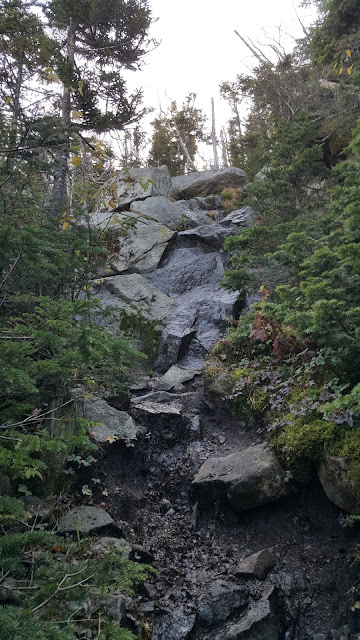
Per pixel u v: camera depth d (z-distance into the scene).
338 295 4.85
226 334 9.25
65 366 3.65
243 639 4.21
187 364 8.86
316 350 6.66
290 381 6.54
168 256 12.03
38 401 5.24
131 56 13.25
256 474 5.52
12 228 3.52
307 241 6.68
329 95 14.64
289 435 5.70
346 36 13.38
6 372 3.10
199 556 5.26
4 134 5.24
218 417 7.38
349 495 4.89
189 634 4.36
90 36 12.70
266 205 11.50
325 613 4.52
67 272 6.25
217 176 17.42
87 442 3.61
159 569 4.98
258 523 5.52
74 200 9.37
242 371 7.50
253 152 20.22
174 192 17.20
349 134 13.05
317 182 13.18
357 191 5.75
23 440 2.91
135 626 4.10
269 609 4.45
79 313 3.90
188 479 6.30
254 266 9.33
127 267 11.45
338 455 5.11
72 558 4.30
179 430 6.93
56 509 4.93
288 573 4.88
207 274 11.23
